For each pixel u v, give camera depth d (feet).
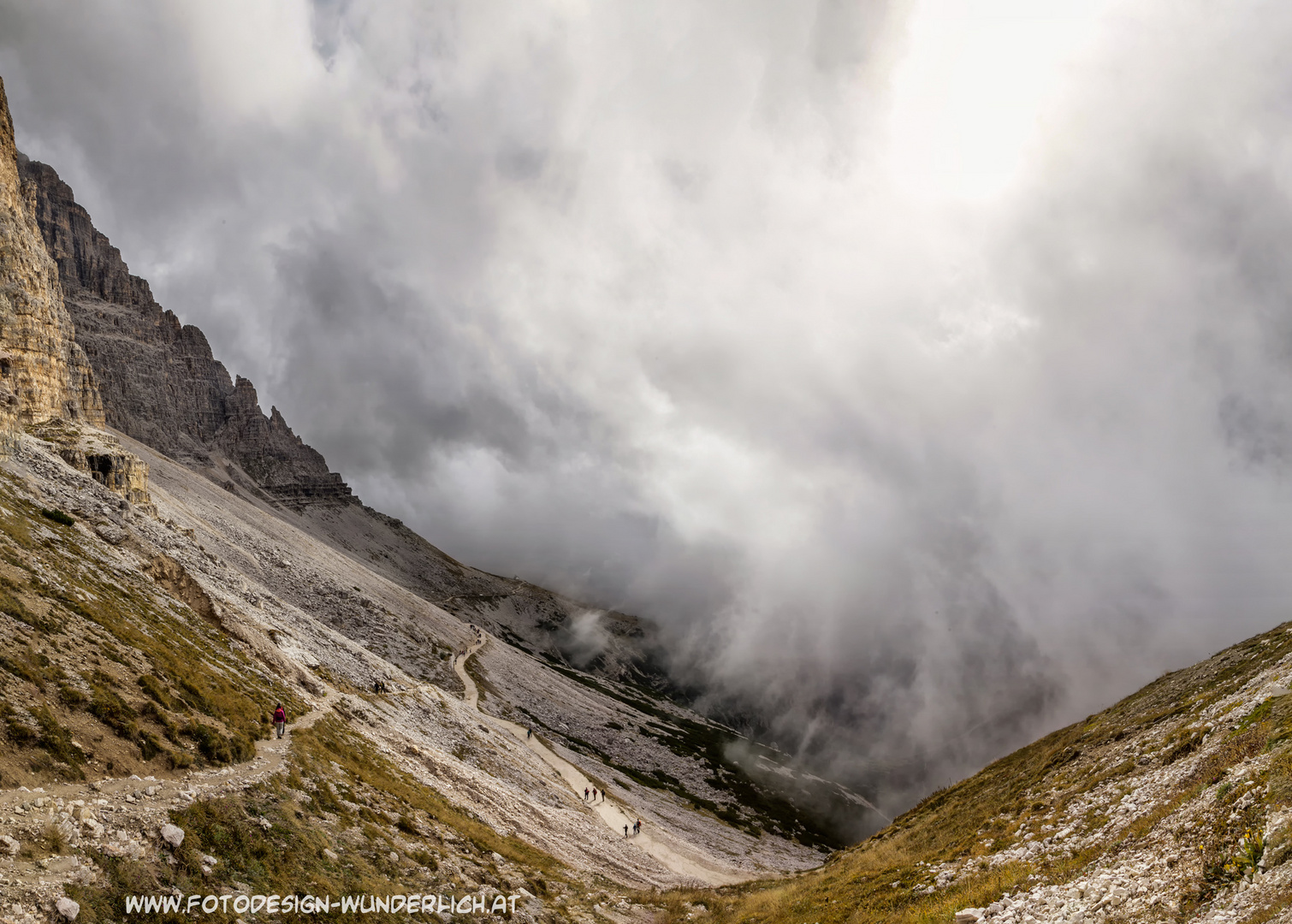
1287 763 61.21
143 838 70.13
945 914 84.43
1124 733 138.41
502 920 109.29
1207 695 125.70
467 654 585.22
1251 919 45.09
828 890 138.10
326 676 219.41
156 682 102.53
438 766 190.90
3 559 110.22
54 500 171.53
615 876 191.01
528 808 214.69
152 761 85.46
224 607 189.57
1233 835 58.23
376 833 111.75
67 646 94.73
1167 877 60.54
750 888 202.80
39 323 256.32
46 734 73.31
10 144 297.94
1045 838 101.86
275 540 563.07
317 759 126.11
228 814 85.40
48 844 60.59
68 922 54.65
